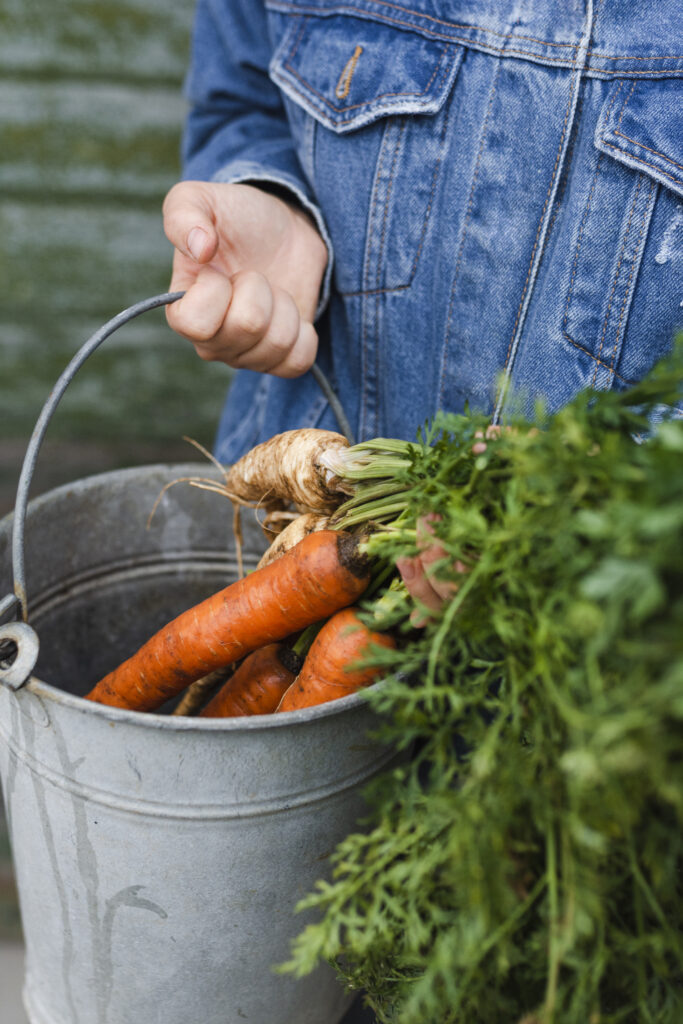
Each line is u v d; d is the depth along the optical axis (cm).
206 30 118
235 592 81
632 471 46
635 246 85
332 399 103
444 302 97
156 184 165
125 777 68
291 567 77
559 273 89
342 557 75
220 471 106
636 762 43
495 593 56
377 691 63
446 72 91
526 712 56
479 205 91
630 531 43
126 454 185
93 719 66
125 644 113
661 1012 56
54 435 181
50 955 84
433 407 102
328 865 77
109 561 107
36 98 156
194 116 124
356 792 75
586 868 50
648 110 82
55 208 165
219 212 94
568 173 88
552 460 51
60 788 71
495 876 51
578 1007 53
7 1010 147
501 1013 61
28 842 79
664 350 88
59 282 170
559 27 84
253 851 72
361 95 96
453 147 92
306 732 68
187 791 68
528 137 87
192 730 64
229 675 98
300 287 103
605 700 45
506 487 59
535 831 57
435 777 58
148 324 176
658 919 56
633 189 84
